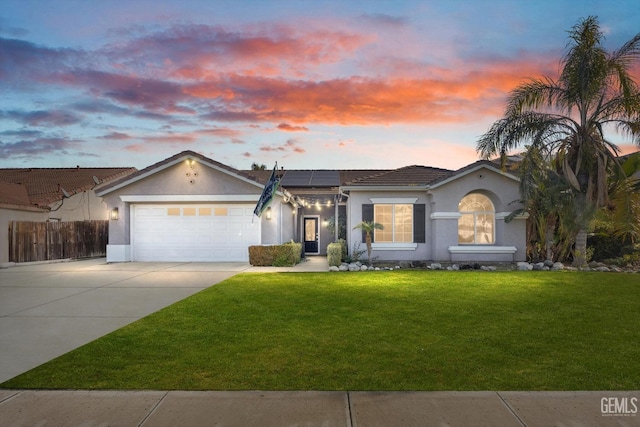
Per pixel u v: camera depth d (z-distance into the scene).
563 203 15.77
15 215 18.89
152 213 18.73
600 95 15.91
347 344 6.33
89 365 5.48
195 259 18.59
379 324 7.48
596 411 4.26
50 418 4.12
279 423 4.04
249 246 17.20
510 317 8.00
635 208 15.73
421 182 17.53
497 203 17.34
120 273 14.63
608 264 16.89
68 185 25.02
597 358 5.72
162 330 7.15
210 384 4.87
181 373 5.20
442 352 5.96
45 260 19.00
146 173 18.12
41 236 19.03
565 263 17.31
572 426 4.00
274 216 18.42
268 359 5.69
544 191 16.03
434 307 8.86
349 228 17.92
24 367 5.43
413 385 4.84
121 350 6.08
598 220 16.08
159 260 18.67
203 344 6.36
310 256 23.38
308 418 4.12
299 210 23.88
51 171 28.23
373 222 17.52
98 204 24.77
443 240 17.03
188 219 18.64
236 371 5.26
